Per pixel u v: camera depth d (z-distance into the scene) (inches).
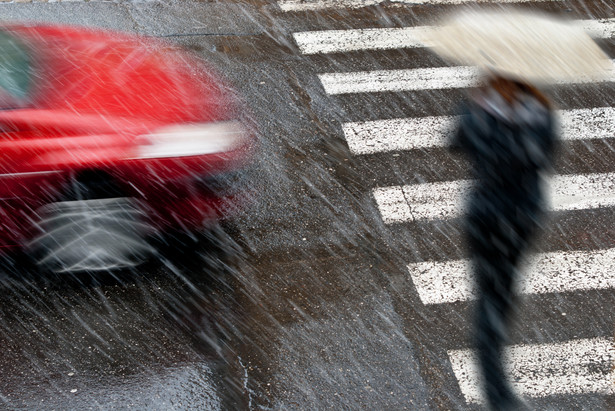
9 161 211.6
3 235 220.2
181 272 234.8
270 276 236.4
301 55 367.9
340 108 327.6
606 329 219.6
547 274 239.9
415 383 199.6
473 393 196.4
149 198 220.1
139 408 190.7
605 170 292.2
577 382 201.2
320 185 279.9
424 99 335.3
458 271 240.7
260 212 264.2
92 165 213.0
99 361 204.2
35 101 223.8
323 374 202.1
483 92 164.7
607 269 243.1
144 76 246.1
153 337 212.4
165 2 413.4
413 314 223.5
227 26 390.6
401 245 252.1
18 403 191.0
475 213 168.2
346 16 407.5
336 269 240.5
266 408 191.6
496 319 169.3
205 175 223.1
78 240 223.9
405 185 281.7
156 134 222.1
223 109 256.7
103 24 385.1
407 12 413.1
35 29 257.0
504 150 161.6
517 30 158.2
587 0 427.5
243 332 215.0
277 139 304.3
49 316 218.1
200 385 197.9
